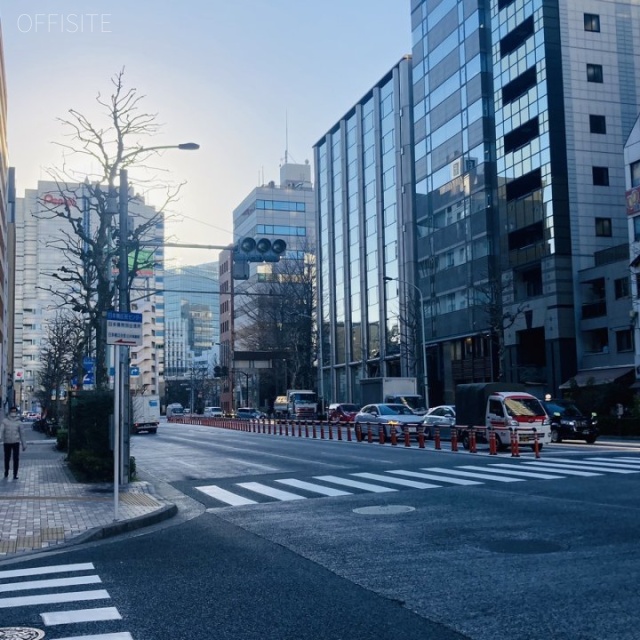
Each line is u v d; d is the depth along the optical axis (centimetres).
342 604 681
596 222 4903
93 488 1703
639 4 5203
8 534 1105
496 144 5478
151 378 13312
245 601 699
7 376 7225
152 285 13600
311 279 7800
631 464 2019
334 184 8362
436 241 6234
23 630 620
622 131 5034
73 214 9700
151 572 847
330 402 8200
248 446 3328
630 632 576
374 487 1647
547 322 4862
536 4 5053
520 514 1186
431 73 6388
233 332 10475
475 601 678
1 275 6206
